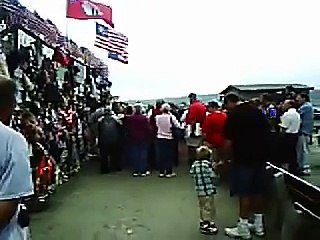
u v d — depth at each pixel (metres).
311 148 14.27
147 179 12.40
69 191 10.79
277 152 9.57
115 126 13.59
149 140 13.17
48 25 11.10
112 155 13.78
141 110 13.31
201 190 7.40
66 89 13.39
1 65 7.33
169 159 12.73
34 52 10.28
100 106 16.28
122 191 10.83
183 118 16.02
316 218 4.29
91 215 8.60
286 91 13.87
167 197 10.08
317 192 4.32
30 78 9.96
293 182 5.09
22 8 9.18
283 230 5.53
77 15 14.18
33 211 8.75
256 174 6.73
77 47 14.66
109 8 15.28
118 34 17.58
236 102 6.94
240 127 6.69
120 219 8.32
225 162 10.20
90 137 15.40
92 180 12.35
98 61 18.64
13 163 2.60
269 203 6.71
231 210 8.71
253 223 6.94
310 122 10.95
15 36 8.99
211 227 7.32
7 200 2.58
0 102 2.71
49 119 10.30
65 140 11.88
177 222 8.04
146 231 7.53
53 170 9.73
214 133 10.20
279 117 11.40
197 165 7.49
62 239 7.16
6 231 2.67
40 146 8.59
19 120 8.18
